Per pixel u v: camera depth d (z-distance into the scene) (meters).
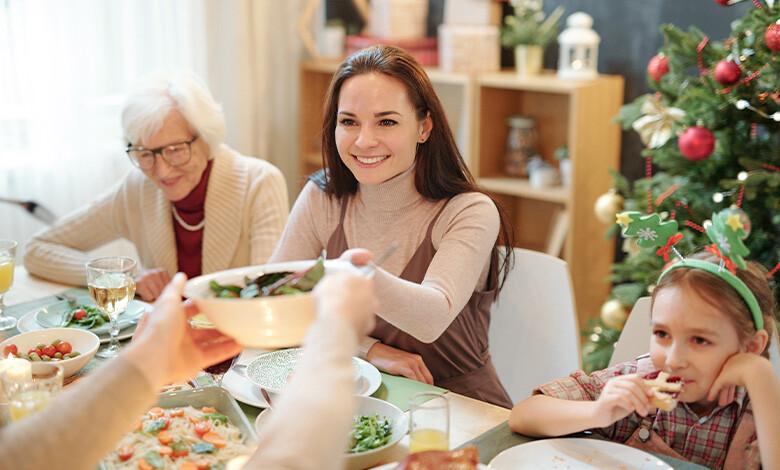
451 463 1.02
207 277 0.99
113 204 2.29
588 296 3.38
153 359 0.87
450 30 3.35
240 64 3.53
